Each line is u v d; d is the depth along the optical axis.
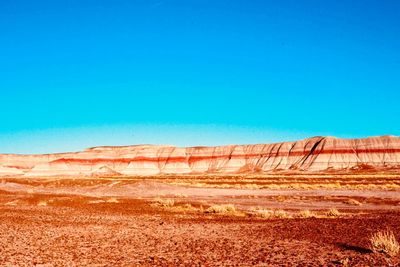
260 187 68.94
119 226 23.98
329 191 59.94
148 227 23.58
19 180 89.31
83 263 14.25
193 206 39.78
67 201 43.44
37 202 42.84
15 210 33.44
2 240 18.55
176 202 44.28
